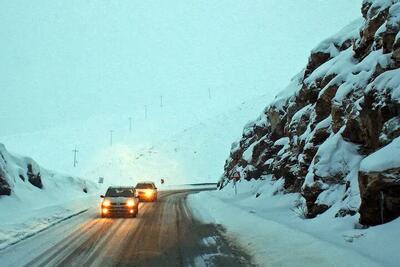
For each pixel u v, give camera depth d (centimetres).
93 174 7988
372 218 905
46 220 1638
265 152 2673
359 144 1211
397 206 848
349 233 920
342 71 1554
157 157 8444
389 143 951
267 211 1614
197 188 5491
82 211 2111
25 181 2425
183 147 8850
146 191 2891
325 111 1608
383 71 1145
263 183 2452
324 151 1293
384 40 1172
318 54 1973
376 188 867
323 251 813
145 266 857
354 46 1555
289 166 1900
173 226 1506
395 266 659
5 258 926
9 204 1914
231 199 2514
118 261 902
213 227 1459
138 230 1400
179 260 914
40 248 1052
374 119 1083
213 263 883
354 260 711
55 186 2916
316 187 1254
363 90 1261
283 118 2531
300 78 2531
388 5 1353
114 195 1930
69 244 1116
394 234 790
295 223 1241
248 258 924
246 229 1301
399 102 952
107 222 1634
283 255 884
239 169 3161
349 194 1098
